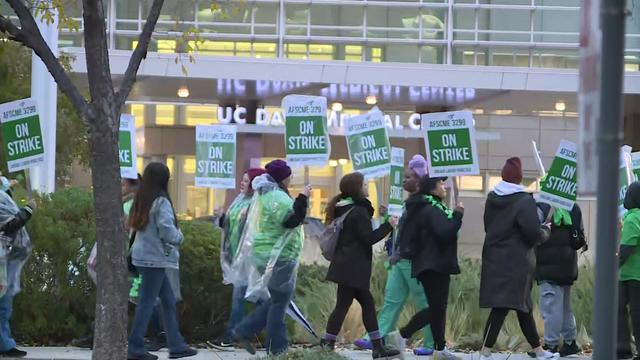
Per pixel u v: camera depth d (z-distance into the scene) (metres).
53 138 31.19
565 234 22.78
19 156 22.72
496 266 20.52
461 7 57.50
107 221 16.77
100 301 16.80
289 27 57.44
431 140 21.91
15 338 23.44
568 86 54.97
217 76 54.25
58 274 23.27
